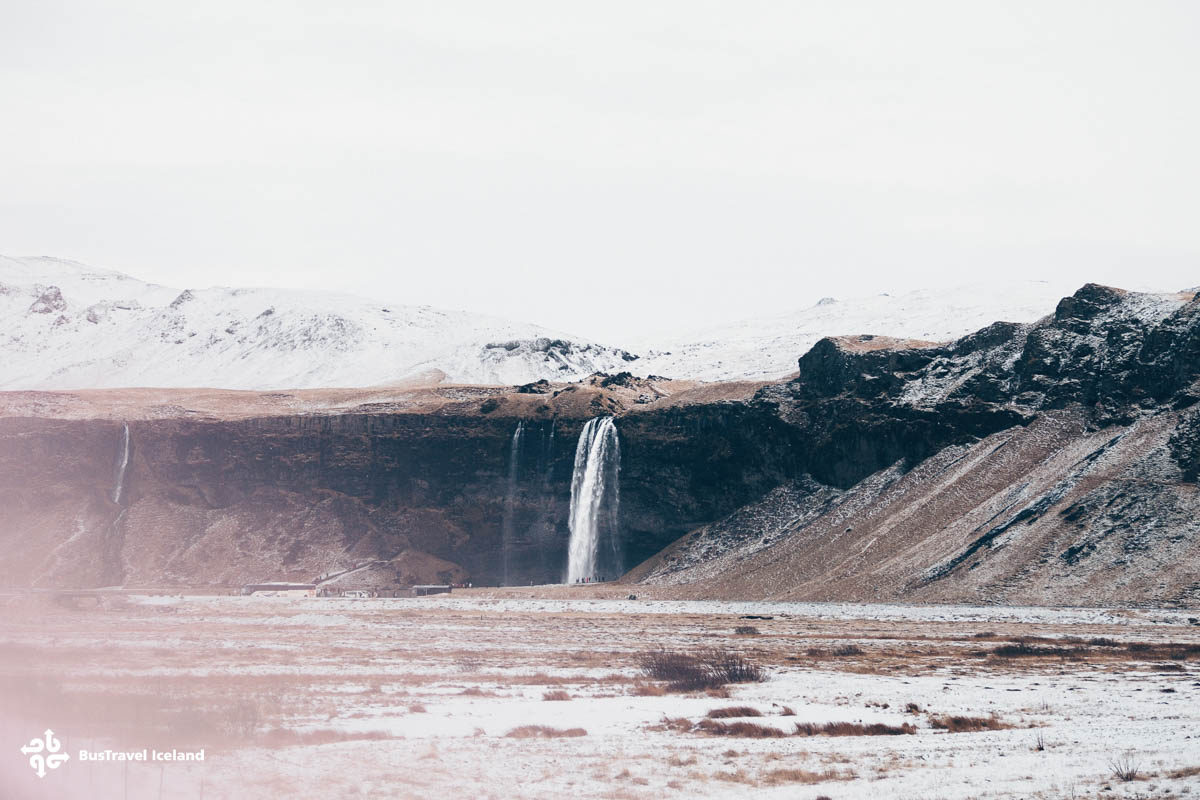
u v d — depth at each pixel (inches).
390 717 3208.7
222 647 5423.2
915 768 2351.1
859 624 6638.8
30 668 4311.0
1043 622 6363.2
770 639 5792.3
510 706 3420.3
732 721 3078.2
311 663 4694.9
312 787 2319.1
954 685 3816.4
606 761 2549.2
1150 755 2378.2
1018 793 2070.6
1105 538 7396.7
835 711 3245.6
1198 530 7086.6
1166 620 6156.5
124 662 4638.3
